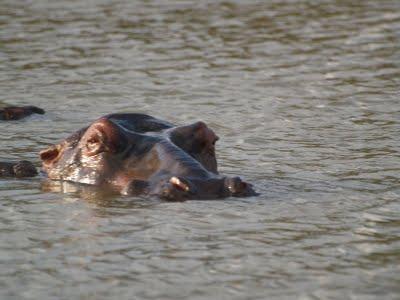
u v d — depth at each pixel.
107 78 72.62
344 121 59.56
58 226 38.97
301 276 32.88
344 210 40.69
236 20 93.19
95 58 79.19
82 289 32.00
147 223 38.91
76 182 45.56
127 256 35.16
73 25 91.56
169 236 37.28
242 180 43.94
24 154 52.44
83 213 40.62
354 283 32.09
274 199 42.44
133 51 81.50
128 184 43.00
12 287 32.31
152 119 47.16
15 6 100.81
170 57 79.31
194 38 86.19
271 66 75.62
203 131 45.59
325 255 34.97
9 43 84.69
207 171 43.28
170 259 34.78
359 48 80.81
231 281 32.53
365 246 35.88
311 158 51.09
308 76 72.19
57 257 35.19
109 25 91.44
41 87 70.19
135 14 96.31
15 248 36.31
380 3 98.88
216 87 69.25
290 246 36.00
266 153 52.47
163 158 43.56
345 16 93.62
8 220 40.06
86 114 62.47
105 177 44.75
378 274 32.91
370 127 57.91
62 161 46.84
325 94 66.81
